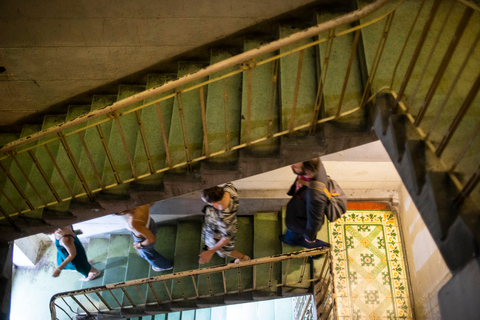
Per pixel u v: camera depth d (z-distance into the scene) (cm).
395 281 583
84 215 476
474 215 273
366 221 619
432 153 323
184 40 530
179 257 648
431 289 511
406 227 593
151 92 376
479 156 317
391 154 355
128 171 468
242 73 480
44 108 580
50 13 518
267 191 616
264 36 533
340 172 595
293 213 535
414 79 394
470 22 445
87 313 612
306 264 592
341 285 581
